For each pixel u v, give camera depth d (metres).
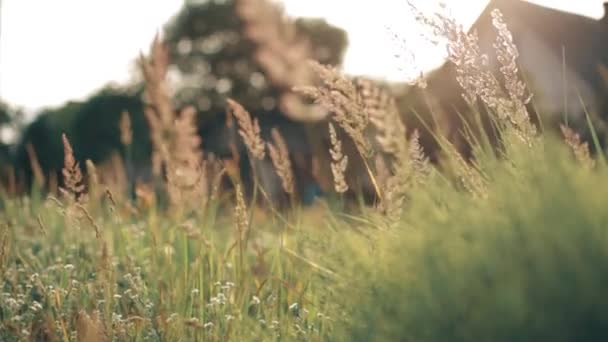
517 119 4.58
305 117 5.30
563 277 2.94
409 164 4.46
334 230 4.96
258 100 59.59
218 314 5.45
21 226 8.42
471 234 3.36
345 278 4.12
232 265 6.05
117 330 5.37
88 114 57.06
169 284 5.97
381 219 4.52
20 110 54.72
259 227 6.82
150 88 6.55
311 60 4.86
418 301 3.25
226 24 67.25
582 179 3.29
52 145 54.19
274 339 4.99
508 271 3.07
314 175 5.71
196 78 68.06
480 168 4.35
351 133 4.77
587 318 2.91
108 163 8.16
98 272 5.93
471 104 4.66
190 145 6.42
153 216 7.18
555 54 25.92
